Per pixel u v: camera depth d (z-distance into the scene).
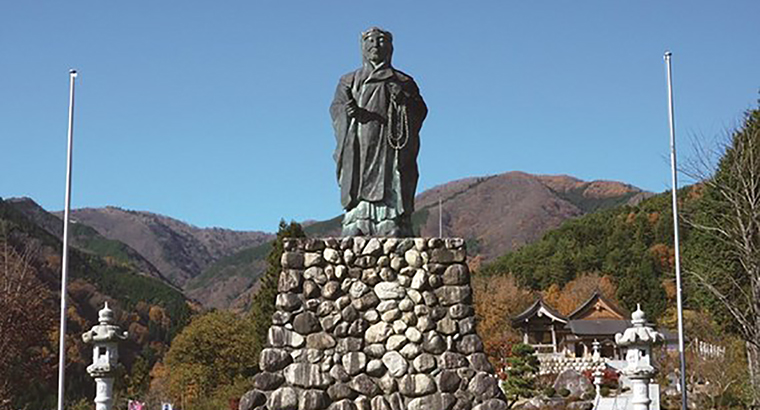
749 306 36.78
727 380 48.53
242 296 162.50
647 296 87.06
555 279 101.19
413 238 17.45
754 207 35.00
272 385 16.72
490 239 181.38
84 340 19.42
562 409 48.94
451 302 17.16
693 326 56.50
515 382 55.59
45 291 49.41
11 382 43.81
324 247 17.34
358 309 17.08
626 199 199.25
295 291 17.16
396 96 18.31
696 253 42.97
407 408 16.64
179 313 93.25
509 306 84.62
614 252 99.19
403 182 18.12
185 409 52.09
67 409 51.12
